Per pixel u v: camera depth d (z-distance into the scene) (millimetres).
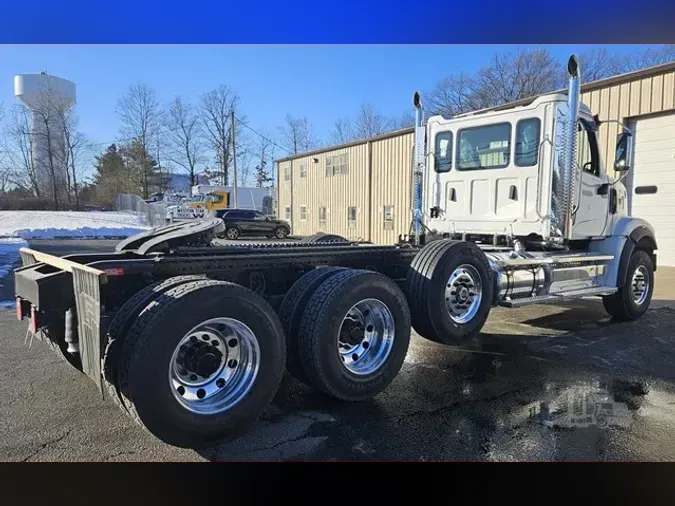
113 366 3035
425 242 7289
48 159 52594
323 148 26250
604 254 6891
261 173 68875
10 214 36094
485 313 5250
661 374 4836
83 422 3604
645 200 12484
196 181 64625
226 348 3346
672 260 12094
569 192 5895
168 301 3029
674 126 11805
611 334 6488
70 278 3562
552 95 5867
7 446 3250
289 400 4129
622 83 12570
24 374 4609
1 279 10414
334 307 3789
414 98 7312
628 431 3545
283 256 4348
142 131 60656
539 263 6012
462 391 4359
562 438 3432
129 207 46594
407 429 3568
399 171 21000
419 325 4836
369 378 4016
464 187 6770
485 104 37531
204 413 3137
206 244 4543
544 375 4805
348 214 24594
